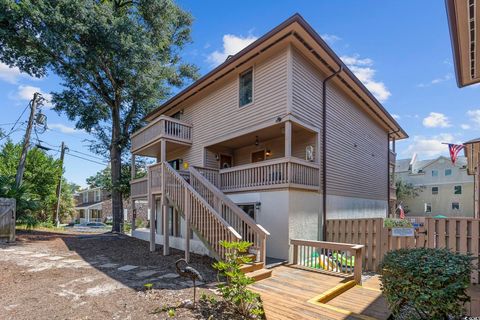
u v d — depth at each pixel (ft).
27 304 13.65
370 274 23.34
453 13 13.10
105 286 16.74
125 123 57.36
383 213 46.42
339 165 34.14
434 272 10.16
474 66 16.81
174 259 25.44
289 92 26.58
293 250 24.17
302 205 26.66
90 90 55.06
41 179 64.08
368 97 38.32
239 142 35.91
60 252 28.32
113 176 53.62
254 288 16.79
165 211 28.12
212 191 25.23
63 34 38.01
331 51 28.73
